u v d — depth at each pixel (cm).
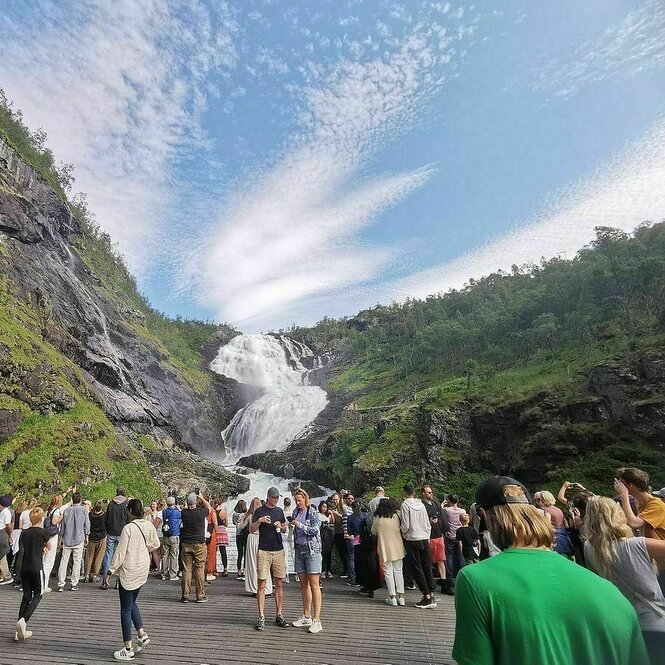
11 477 2539
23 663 680
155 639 782
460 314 9512
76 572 1224
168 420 5453
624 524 390
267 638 775
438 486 4178
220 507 1520
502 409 4319
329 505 1387
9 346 3102
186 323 13188
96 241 9719
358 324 13638
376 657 684
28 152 7381
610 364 3803
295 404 8119
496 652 201
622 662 197
